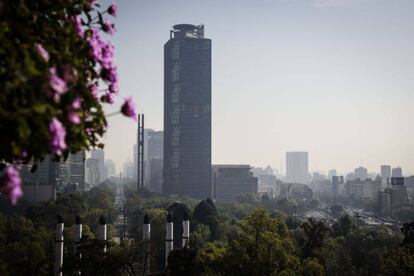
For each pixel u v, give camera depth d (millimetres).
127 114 7949
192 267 53469
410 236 67188
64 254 70688
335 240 86438
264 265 47969
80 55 8133
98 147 8523
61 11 8914
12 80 6293
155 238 88875
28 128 6188
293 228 119188
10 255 68500
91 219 112188
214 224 106500
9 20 7504
